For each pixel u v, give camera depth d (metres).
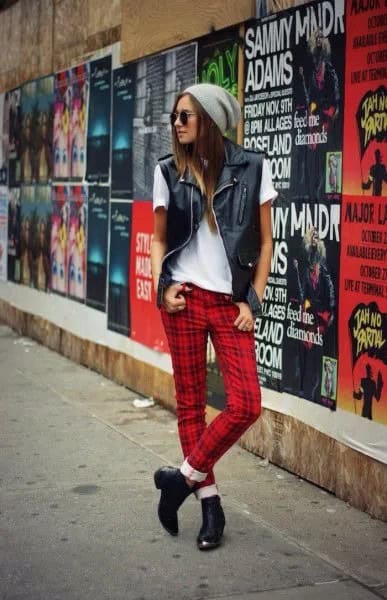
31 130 10.20
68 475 5.32
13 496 4.93
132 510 4.71
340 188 4.70
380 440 4.46
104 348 8.10
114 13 7.72
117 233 7.72
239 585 3.82
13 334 10.60
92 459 5.64
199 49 6.17
